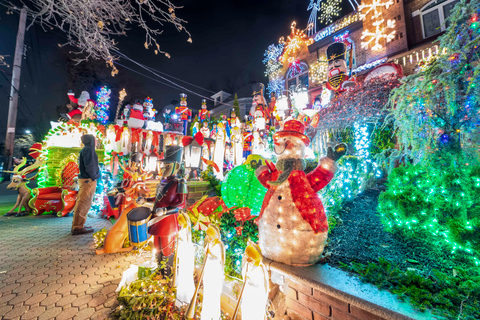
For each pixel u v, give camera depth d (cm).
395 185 284
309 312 203
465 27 246
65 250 454
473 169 222
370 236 283
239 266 267
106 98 1108
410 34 777
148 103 1162
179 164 337
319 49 1093
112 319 255
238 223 282
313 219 208
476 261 201
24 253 437
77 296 296
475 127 234
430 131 267
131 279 312
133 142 929
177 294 261
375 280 179
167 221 315
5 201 991
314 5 1203
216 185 514
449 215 236
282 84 1276
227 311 261
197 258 327
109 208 719
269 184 225
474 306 150
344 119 487
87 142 573
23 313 262
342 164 382
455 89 245
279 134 238
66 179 777
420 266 217
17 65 1354
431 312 143
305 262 213
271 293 240
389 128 451
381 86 443
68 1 292
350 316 175
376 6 833
